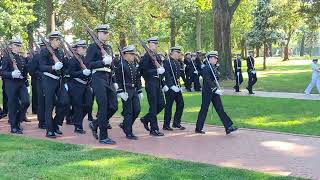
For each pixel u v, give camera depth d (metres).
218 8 31.72
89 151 9.84
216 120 14.22
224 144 10.84
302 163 9.02
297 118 14.59
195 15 56.06
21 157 9.16
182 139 11.48
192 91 25.58
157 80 12.00
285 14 42.16
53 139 11.35
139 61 12.32
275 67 49.47
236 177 7.89
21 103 12.31
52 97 11.64
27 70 12.66
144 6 36.47
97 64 10.70
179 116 12.91
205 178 7.83
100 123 10.84
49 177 7.81
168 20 53.22
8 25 31.38
